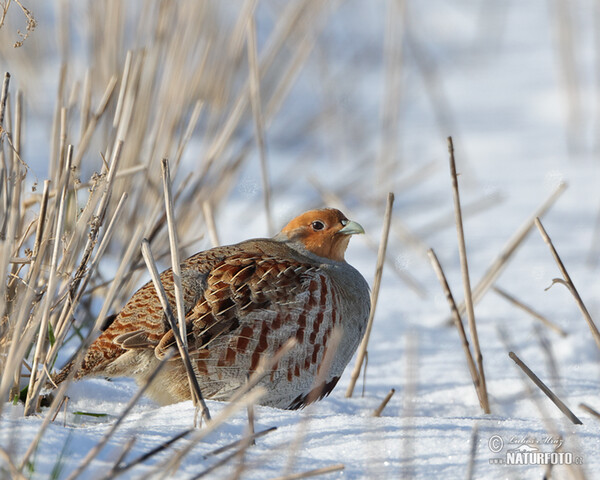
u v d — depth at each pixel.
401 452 5.70
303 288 7.51
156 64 12.42
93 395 7.38
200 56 13.41
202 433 4.98
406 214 15.87
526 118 22.44
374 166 18.23
